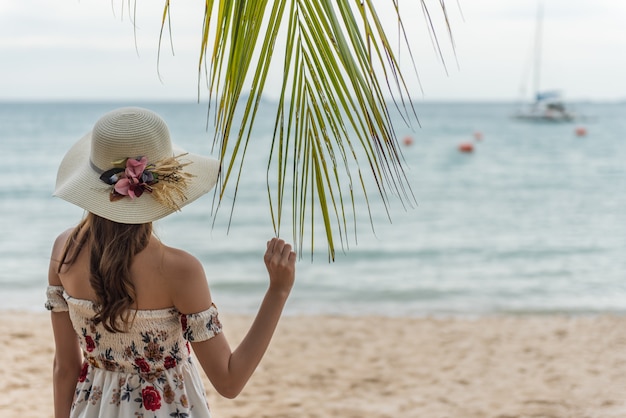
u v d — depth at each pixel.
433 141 57.28
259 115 103.44
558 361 7.30
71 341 2.08
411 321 9.32
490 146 52.75
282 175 1.64
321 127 1.60
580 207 23.47
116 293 1.84
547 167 37.38
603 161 40.97
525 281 12.87
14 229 18.77
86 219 2.00
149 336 1.91
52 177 31.45
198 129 67.75
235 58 1.53
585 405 5.77
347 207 23.72
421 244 16.89
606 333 8.68
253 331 1.93
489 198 25.81
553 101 97.81
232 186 28.44
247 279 12.70
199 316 1.90
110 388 1.95
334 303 10.85
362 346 7.92
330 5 1.53
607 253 15.70
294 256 1.94
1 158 40.06
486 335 8.53
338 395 6.11
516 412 5.59
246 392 6.16
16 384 6.15
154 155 1.92
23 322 8.76
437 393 6.18
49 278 2.06
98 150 1.91
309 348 7.80
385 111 1.47
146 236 1.90
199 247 16.30
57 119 95.50
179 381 1.96
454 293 11.75
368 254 15.60
